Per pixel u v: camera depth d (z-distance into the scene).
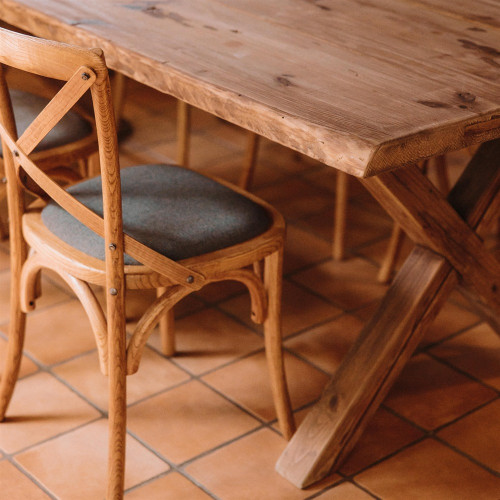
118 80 2.97
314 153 1.21
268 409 1.91
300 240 2.68
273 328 1.68
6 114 1.50
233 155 3.31
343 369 1.74
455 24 1.74
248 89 1.32
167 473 1.71
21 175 1.56
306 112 1.23
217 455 1.76
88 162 2.08
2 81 1.46
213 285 2.42
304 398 1.94
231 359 2.08
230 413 1.89
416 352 2.12
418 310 1.73
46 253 1.52
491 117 1.27
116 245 1.38
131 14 1.72
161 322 2.03
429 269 1.73
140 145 3.35
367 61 1.48
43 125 1.37
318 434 1.70
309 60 1.47
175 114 3.73
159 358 2.07
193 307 2.31
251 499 1.64
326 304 2.33
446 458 1.76
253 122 1.28
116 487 1.55
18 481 1.67
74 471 1.70
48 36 1.70
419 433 1.84
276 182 3.09
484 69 1.47
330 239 2.70
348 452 1.73
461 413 1.91
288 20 1.71
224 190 1.69
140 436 1.81
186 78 1.38
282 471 1.70
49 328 2.18
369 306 2.33
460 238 1.72
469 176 1.73
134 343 1.48
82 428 1.83
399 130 1.18
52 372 2.01
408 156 1.18
